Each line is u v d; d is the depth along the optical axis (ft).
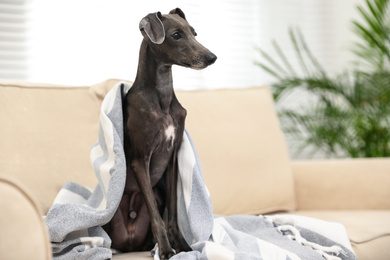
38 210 3.05
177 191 4.96
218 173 6.50
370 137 9.25
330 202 7.16
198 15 9.74
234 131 6.87
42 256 2.95
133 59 8.96
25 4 8.21
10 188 2.94
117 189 4.48
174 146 4.98
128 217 5.07
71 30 8.52
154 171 4.99
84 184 5.57
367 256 5.02
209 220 4.75
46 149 5.47
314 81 9.41
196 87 9.66
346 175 7.14
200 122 6.69
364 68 11.01
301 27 11.27
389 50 9.48
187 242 4.78
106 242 4.50
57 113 5.77
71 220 4.31
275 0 10.89
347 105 10.35
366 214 6.35
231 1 10.19
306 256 4.55
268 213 6.92
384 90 9.07
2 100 5.44
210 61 4.70
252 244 4.58
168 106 4.91
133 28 8.97
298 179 7.39
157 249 4.42
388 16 9.57
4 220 2.81
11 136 5.30
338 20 11.55
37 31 8.27
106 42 8.77
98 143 5.09
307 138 10.92
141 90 4.82
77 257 4.25
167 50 4.77
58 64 8.43
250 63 10.41
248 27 10.43
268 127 7.25
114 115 4.82
